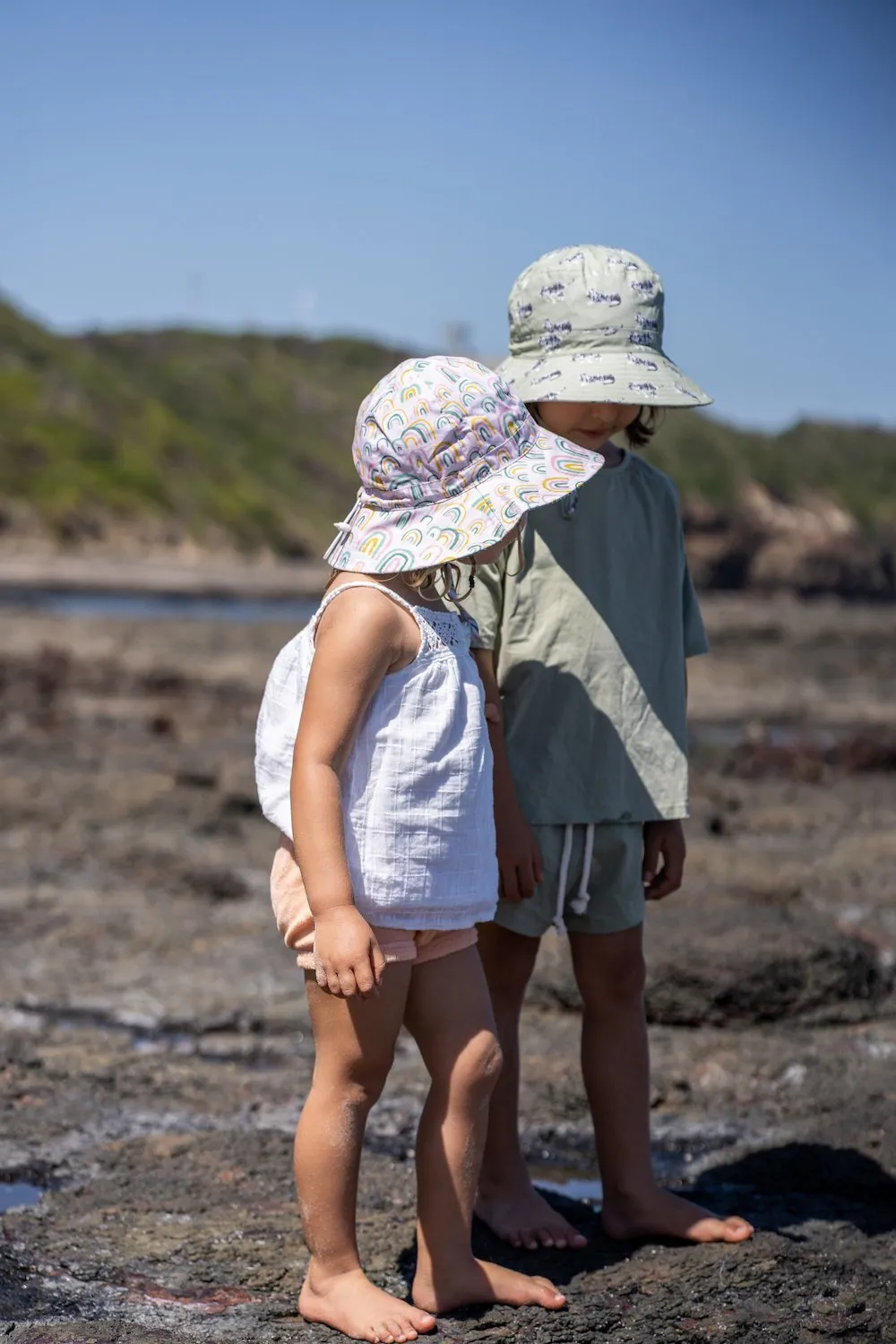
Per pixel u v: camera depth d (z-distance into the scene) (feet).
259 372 353.51
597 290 9.24
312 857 7.50
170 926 17.70
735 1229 9.34
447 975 8.10
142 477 254.47
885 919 18.48
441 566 8.09
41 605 137.80
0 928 17.58
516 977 9.53
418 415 7.93
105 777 27.86
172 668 53.47
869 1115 11.76
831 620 115.96
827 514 319.88
